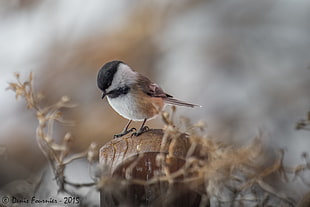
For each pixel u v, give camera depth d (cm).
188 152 469
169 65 1234
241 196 516
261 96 1163
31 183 602
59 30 1225
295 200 529
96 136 1043
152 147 488
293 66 1214
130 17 1261
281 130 1084
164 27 1262
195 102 1167
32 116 1033
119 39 1227
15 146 979
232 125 1091
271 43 1253
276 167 511
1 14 1226
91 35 1232
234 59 1236
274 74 1202
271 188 531
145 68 1218
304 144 1031
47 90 1140
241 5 1289
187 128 486
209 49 1248
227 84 1202
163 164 465
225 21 1281
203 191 486
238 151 487
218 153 482
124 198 471
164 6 1278
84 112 1083
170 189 460
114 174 488
